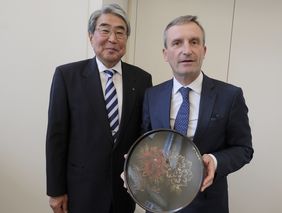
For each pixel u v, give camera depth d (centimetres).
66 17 194
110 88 138
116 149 135
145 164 110
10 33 197
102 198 136
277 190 217
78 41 195
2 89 201
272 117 212
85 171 135
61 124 135
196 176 103
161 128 115
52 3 194
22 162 208
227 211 123
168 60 118
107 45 132
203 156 106
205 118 113
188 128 116
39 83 200
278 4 201
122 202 142
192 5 216
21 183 210
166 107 121
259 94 212
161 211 104
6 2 194
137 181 109
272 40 205
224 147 121
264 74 209
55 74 138
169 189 106
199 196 117
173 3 220
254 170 218
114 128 136
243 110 117
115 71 141
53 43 197
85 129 134
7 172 209
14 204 212
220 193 120
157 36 225
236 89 118
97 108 134
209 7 213
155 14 224
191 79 118
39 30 196
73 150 137
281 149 212
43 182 209
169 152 108
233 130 117
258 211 221
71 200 139
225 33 213
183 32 110
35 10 195
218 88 119
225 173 108
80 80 137
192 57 111
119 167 137
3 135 205
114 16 131
